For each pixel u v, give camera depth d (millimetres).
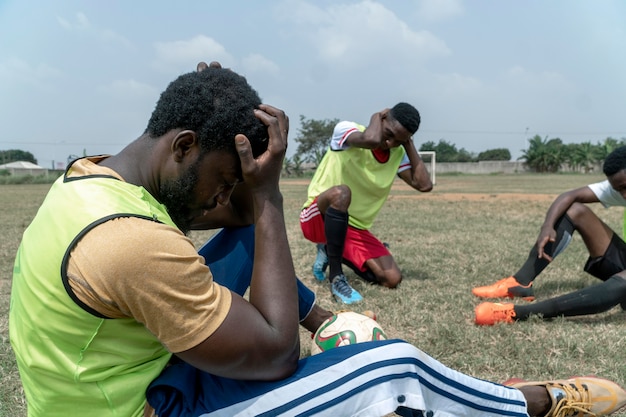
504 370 2891
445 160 68625
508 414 1778
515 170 55062
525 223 9109
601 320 3676
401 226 8727
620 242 3908
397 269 4617
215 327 1364
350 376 1514
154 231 1330
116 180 1427
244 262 2006
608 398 2160
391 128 4508
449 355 3084
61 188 1434
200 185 1480
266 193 1552
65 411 1465
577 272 5070
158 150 1460
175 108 1418
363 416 1505
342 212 4203
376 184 4598
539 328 3451
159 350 1510
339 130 4586
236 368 1422
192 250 1388
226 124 1417
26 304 1389
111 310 1345
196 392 1547
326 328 2199
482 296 4184
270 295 1514
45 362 1407
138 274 1296
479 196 17453
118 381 1453
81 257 1304
